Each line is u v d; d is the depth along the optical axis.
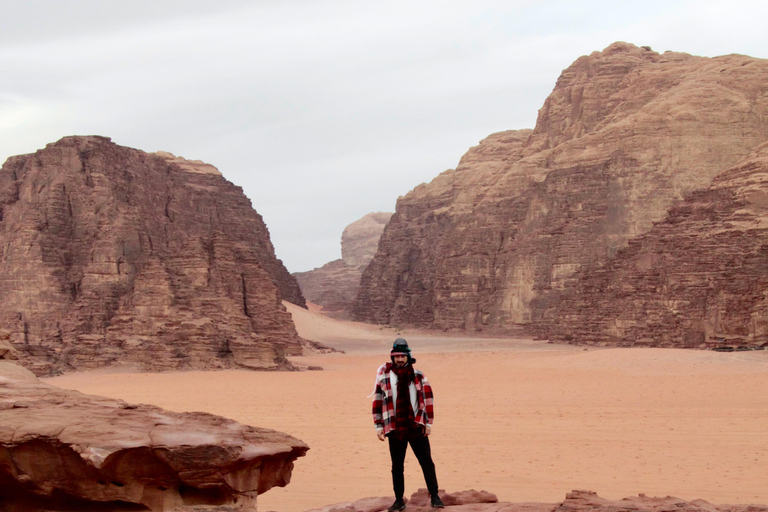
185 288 98.69
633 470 33.81
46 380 83.38
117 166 117.75
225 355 94.81
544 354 110.56
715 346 101.69
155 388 73.69
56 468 14.83
